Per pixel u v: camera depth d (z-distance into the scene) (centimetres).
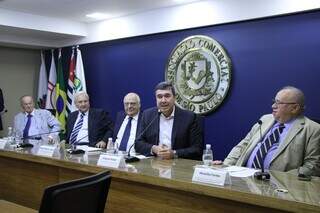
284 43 359
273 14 358
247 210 158
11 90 595
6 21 464
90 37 543
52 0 419
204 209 172
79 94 400
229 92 402
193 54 428
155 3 429
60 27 516
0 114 560
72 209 122
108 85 533
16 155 273
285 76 359
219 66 406
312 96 342
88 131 390
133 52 499
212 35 414
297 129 235
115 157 221
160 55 466
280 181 179
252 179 183
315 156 226
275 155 235
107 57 532
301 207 138
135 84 498
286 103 240
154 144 287
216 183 170
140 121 319
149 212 195
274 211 149
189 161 243
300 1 340
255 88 381
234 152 270
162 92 281
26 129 460
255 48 380
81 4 436
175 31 447
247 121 389
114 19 509
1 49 583
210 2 407
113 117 528
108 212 215
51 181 252
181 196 181
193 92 430
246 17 378
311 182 177
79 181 124
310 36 342
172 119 287
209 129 420
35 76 620
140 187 199
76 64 549
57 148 267
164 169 211
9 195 285
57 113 559
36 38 561
